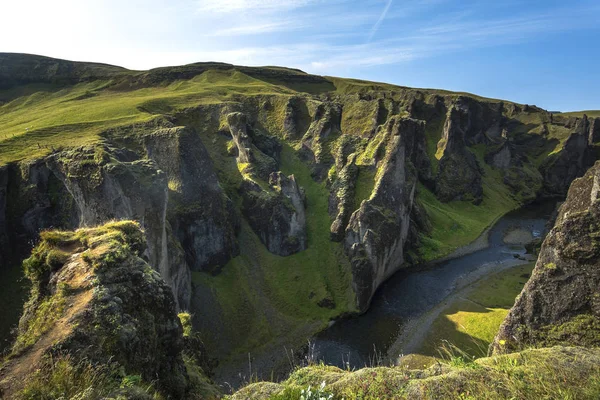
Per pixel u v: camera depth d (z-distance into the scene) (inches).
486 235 3833.7
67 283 600.4
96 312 539.5
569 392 341.4
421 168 4618.6
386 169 2874.0
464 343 1973.4
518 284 2647.6
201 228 2479.1
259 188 2950.3
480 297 2476.6
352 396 406.6
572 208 1585.9
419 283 2736.2
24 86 5816.9
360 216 2637.8
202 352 1104.8
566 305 1119.0
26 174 2144.4
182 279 2080.5
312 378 465.4
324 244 2832.2
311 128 3841.0
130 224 816.3
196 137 2728.8
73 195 1980.8
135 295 617.6
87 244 704.4
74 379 434.0
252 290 2460.6
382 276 2677.2
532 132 6579.7
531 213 4749.0
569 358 409.7
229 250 2591.0
